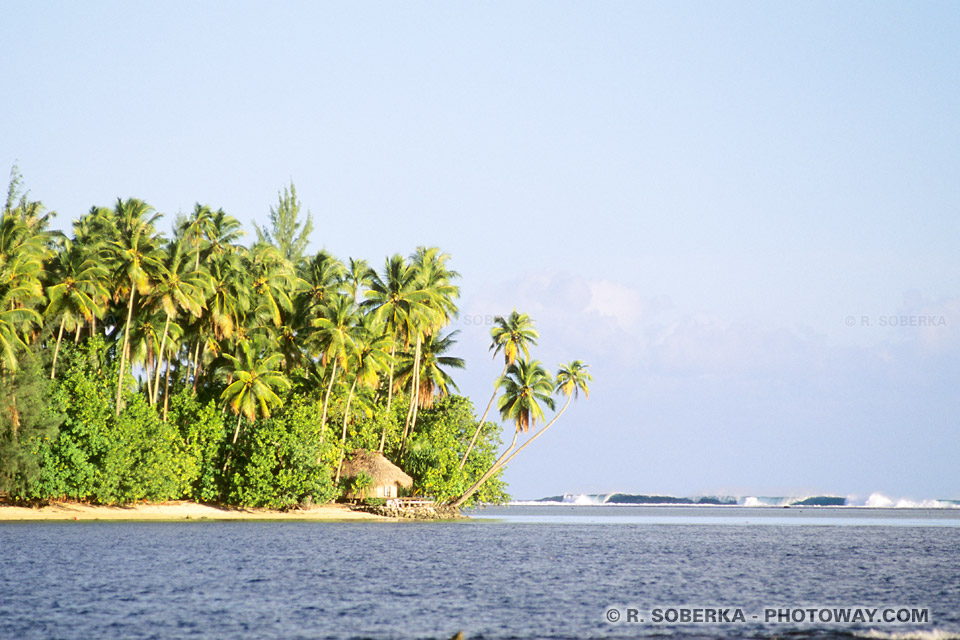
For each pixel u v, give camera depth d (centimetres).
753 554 7725
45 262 9031
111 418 8806
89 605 4181
